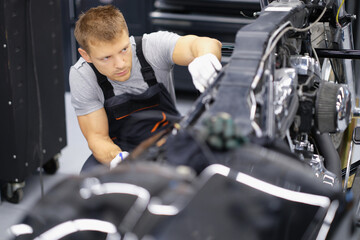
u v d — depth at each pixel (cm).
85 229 68
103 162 155
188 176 73
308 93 113
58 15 264
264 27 106
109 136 163
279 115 97
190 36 154
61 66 272
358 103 282
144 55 156
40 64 251
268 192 83
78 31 140
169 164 78
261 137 83
